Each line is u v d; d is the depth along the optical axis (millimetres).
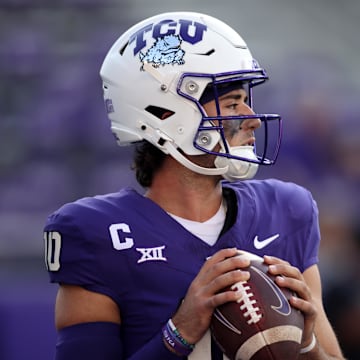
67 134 22453
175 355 7559
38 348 16203
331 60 26672
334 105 24312
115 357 7852
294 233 8484
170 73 8109
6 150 22453
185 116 8094
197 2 27844
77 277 7977
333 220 20422
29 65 24062
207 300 7352
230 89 8141
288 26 27734
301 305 7438
